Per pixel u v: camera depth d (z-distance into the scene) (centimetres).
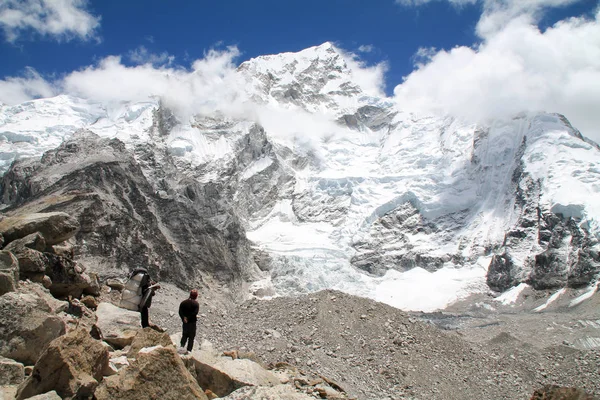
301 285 15500
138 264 7725
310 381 2231
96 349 1393
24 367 1451
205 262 10988
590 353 5684
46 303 1614
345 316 4266
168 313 3894
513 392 4009
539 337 8050
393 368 3672
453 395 3569
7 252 1850
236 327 3834
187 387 1289
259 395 1438
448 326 9831
